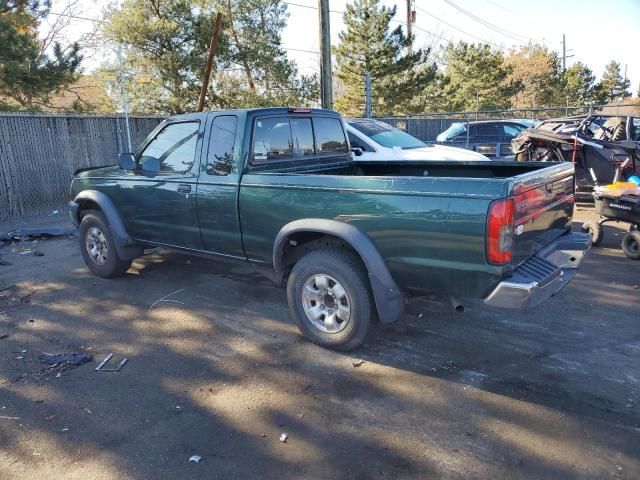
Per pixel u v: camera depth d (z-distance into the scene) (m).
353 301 3.90
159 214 5.25
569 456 2.84
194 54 19.17
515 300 3.22
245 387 3.62
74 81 14.19
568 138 9.84
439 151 9.59
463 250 3.32
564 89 56.91
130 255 5.86
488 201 3.21
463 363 3.94
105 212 5.72
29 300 5.45
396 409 3.33
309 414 3.28
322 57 13.52
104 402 3.44
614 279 5.93
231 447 2.96
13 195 10.35
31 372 3.86
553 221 4.14
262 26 21.44
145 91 19.56
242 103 21.22
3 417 3.27
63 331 4.63
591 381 3.63
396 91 30.06
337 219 3.87
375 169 5.79
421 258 3.51
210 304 5.27
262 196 4.30
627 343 4.24
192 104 20.20
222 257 4.89
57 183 11.15
